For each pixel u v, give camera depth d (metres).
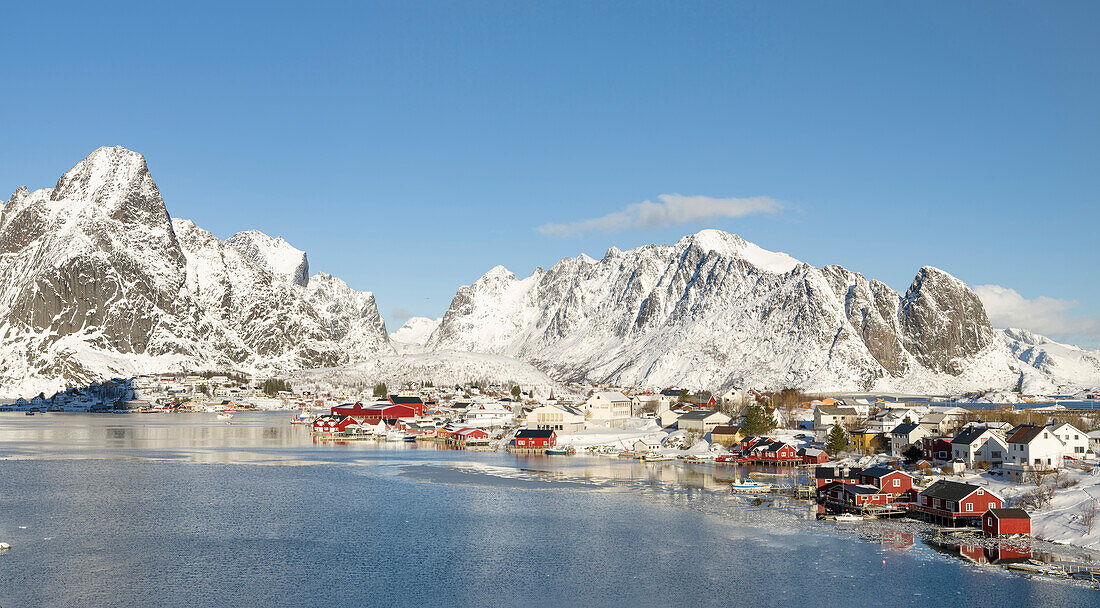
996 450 156.75
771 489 148.50
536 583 92.12
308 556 102.56
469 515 126.38
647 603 85.88
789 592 88.81
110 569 96.75
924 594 87.81
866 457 184.88
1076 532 109.38
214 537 112.00
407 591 89.56
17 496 142.25
